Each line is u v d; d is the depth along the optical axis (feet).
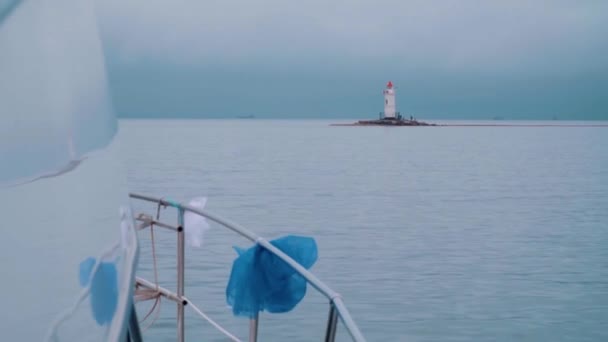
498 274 55.01
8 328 5.17
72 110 6.23
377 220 87.35
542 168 184.85
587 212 98.37
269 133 492.95
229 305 13.67
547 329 40.57
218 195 111.34
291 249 13.65
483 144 335.67
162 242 57.21
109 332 5.95
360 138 399.03
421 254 63.67
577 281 52.90
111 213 6.58
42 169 5.73
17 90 5.72
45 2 6.27
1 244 5.25
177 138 367.86
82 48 6.64
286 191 120.16
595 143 355.36
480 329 40.19
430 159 220.23
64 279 5.64
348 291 48.34
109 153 6.84
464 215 93.86
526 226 83.82
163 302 39.17
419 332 39.40
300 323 36.83
